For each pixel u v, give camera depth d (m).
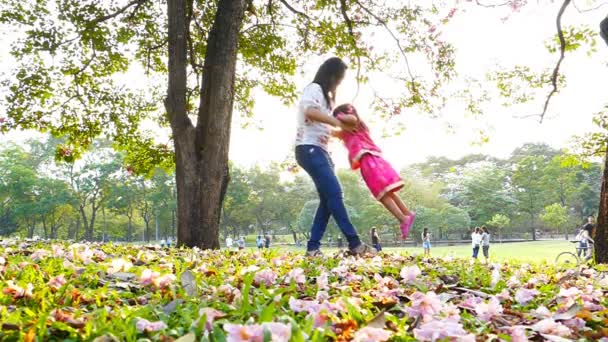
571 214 87.25
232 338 1.13
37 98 13.46
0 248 4.85
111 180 66.06
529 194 79.94
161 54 14.43
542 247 37.97
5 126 13.28
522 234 87.25
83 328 1.50
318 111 4.73
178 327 1.55
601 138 16.52
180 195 8.50
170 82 8.79
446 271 4.00
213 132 8.56
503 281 3.39
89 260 3.48
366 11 13.36
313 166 4.94
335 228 71.88
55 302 2.01
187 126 8.64
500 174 88.38
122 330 1.48
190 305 1.90
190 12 11.52
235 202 77.12
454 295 2.52
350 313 1.68
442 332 1.37
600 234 7.20
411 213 4.70
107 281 2.58
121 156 66.88
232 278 2.79
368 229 74.94
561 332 1.72
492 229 85.38
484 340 1.53
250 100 15.67
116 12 12.17
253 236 91.69
